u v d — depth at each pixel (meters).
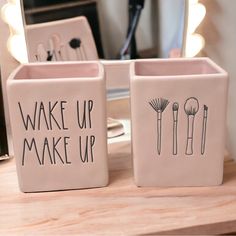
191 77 0.54
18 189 0.60
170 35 0.77
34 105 0.55
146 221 0.53
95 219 0.53
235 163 0.66
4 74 0.74
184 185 0.59
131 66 0.59
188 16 0.74
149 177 0.59
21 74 0.59
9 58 0.74
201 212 0.54
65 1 0.73
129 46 0.78
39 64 0.62
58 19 0.73
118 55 0.79
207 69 0.62
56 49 0.75
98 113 0.56
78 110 0.55
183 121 0.56
